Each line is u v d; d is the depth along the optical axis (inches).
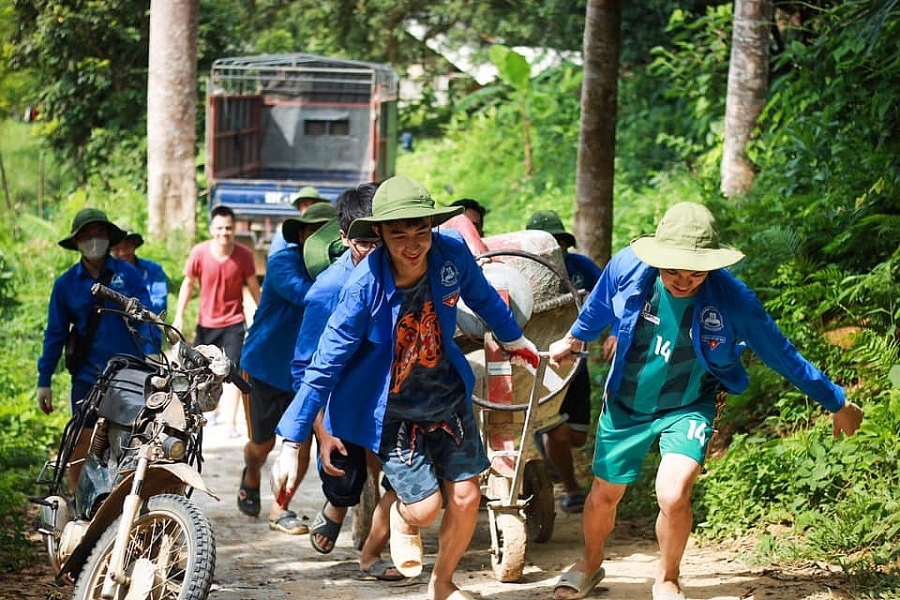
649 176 1008.9
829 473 325.4
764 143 580.1
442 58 1622.8
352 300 248.7
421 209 237.9
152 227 890.7
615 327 309.9
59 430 495.5
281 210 840.9
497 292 285.9
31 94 1171.9
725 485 340.8
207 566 237.9
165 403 261.7
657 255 246.4
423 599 293.7
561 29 1382.9
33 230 954.1
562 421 355.6
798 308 403.5
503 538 299.9
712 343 254.7
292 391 367.2
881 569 278.7
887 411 332.2
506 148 1253.1
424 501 258.1
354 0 1513.3
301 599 295.4
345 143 1048.2
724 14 800.9
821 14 556.7
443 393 260.2
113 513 260.7
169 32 880.9
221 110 935.7
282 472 252.4
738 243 473.4
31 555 337.1
